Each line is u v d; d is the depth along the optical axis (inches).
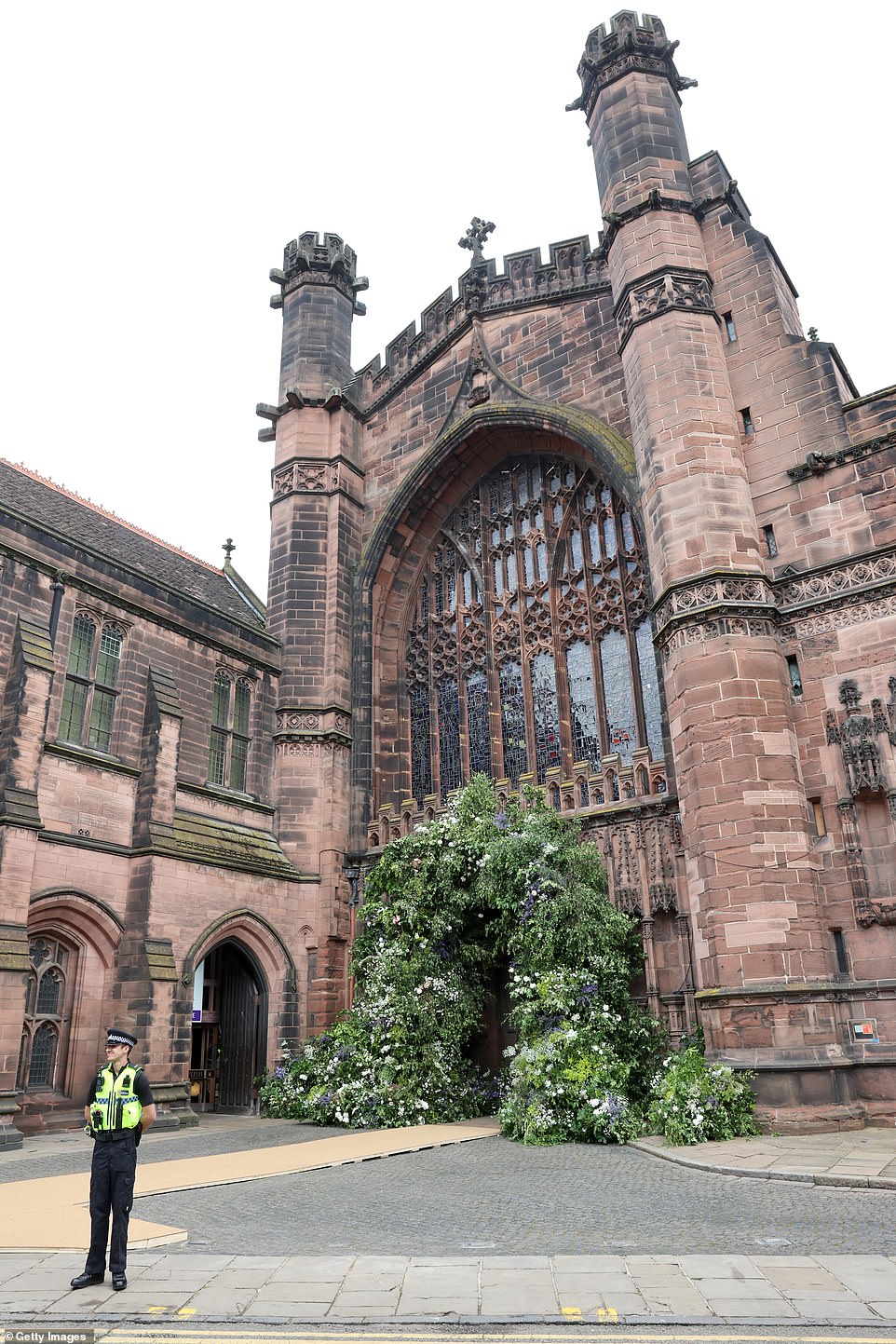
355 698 1198.3
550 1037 743.1
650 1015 846.5
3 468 1109.1
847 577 828.0
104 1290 303.7
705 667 823.7
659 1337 254.5
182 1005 880.9
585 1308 278.1
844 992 730.8
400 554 1269.7
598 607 1090.7
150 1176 534.6
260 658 1147.3
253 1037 1005.8
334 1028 953.5
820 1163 535.5
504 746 1131.3
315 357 1357.0
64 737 877.8
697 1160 561.0
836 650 815.7
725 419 916.6
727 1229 387.5
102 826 878.4
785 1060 700.7
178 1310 281.7
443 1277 314.5
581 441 1090.7
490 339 1238.9
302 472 1282.0
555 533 1155.3
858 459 854.5
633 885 896.3
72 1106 811.4
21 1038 769.6
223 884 972.6
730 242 992.9
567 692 1091.3
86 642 927.7
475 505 1245.1
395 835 1126.4
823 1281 303.6
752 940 740.0
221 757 1073.5
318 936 1074.1
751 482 911.7
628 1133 673.6
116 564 970.7
